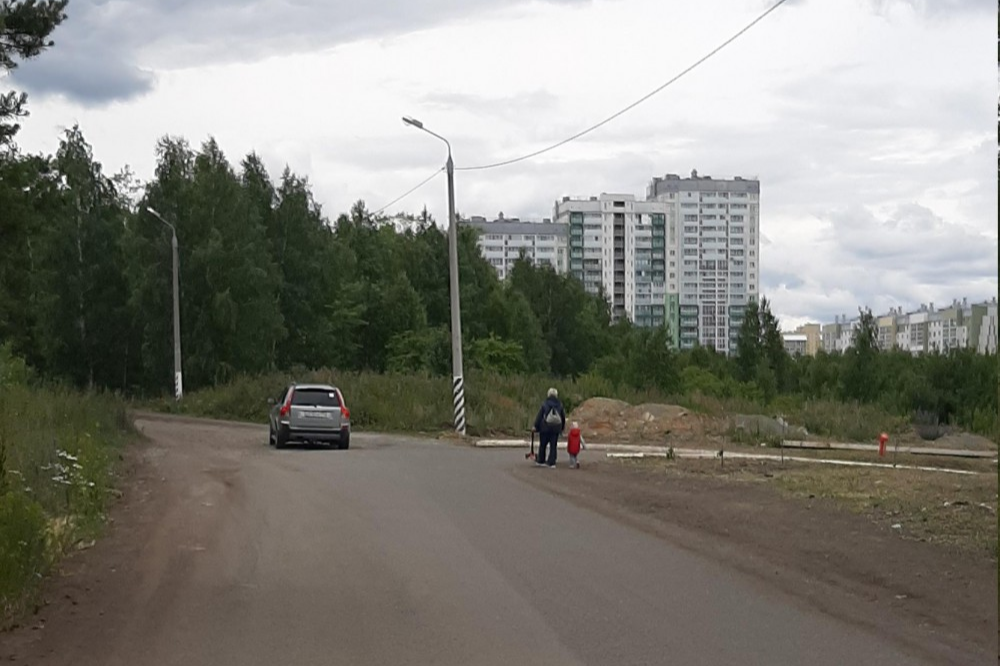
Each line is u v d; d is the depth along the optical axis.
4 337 50.72
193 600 9.98
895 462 27.73
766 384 63.34
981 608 9.58
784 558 12.11
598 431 38.38
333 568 11.56
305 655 8.09
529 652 8.16
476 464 24.62
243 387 49.03
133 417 36.88
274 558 12.16
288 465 24.03
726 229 127.00
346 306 77.44
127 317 70.56
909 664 7.90
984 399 45.44
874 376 53.78
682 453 29.83
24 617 9.17
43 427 21.83
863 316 55.44
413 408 39.84
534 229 124.06
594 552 12.60
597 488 19.42
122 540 13.40
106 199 72.38
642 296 125.44
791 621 9.19
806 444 34.62
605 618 9.28
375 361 79.88
